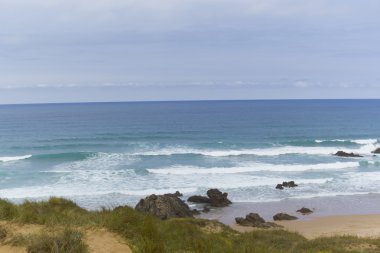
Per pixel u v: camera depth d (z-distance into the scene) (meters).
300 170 42.41
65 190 33.16
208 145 63.69
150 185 35.25
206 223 19.50
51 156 50.16
